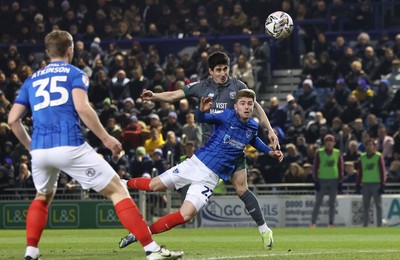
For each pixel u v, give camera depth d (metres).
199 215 71.56
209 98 34.22
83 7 101.81
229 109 35.69
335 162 68.12
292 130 78.00
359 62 85.12
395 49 89.94
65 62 29.38
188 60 89.50
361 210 70.56
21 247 43.69
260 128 77.00
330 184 68.38
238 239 50.75
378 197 69.00
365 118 80.56
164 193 70.75
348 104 80.25
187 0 100.25
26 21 102.50
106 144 28.25
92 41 98.25
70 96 28.62
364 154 68.94
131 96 86.38
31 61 95.00
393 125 78.00
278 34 43.50
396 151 74.56
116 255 34.81
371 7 98.12
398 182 72.06
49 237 55.28
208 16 98.38
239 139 34.78
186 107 80.88
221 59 38.44
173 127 78.56
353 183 71.81
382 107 81.12
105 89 86.75
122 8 102.69
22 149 78.88
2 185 74.50
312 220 69.25
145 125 80.25
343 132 75.69
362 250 37.84
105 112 81.56
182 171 34.84
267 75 93.06
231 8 99.31
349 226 70.62
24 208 73.19
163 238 52.81
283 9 97.00
